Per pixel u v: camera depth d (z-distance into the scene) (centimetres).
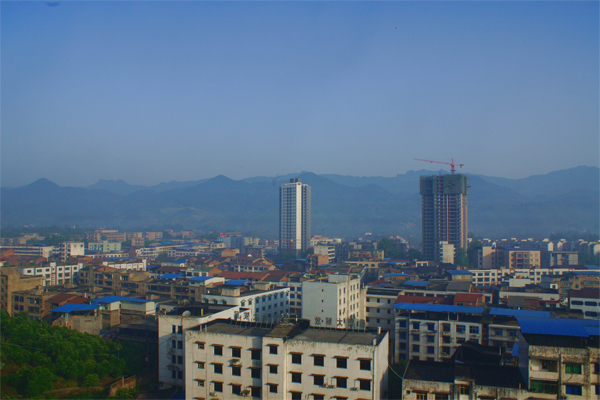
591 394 6562
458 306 11881
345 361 7275
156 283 16962
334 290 12825
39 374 8781
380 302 14062
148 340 11194
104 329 12912
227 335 7862
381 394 7475
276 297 15200
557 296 14975
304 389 7412
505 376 7319
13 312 14512
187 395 8044
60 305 13488
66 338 10419
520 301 12888
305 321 8675
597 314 14550
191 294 15875
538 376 6769
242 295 13775
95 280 19050
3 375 8906
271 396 7488
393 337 13350
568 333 6831
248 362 7725
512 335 10644
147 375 9750
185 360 8106
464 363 7062
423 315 11706
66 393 8975
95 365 9600
